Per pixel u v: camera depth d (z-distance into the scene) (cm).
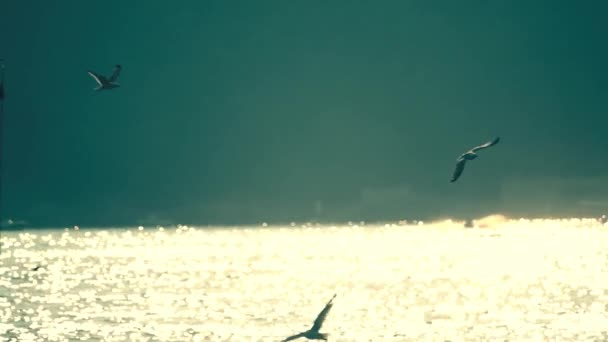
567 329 11512
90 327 11562
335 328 11675
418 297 15100
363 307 13725
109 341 10644
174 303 14012
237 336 10981
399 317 12662
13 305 13612
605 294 15138
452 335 11162
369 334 11231
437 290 16100
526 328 11638
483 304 14038
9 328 11444
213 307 13550
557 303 14038
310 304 14088
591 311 13075
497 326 11831
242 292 15662
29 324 11756
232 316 12612
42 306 13500
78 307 13438
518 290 15975
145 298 14612
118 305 13725
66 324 11750
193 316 12562
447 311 13225
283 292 15762
